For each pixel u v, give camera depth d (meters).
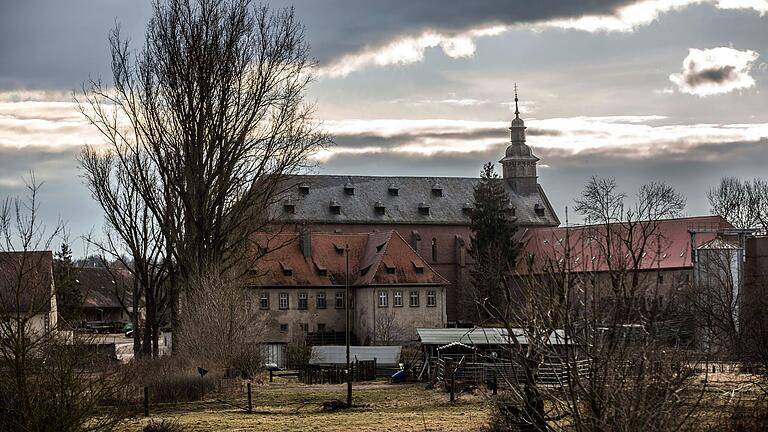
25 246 24.77
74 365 24.59
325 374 65.62
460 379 57.12
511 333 19.52
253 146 62.44
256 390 57.53
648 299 19.38
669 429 18.36
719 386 30.11
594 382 18.30
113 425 25.88
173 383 50.84
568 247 19.45
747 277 84.62
